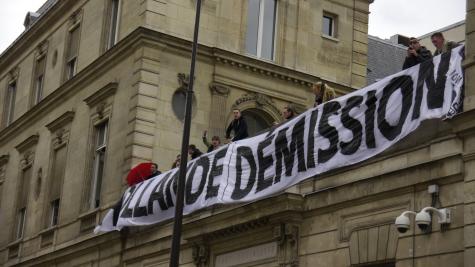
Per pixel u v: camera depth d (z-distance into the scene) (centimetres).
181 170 2802
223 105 4234
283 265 2822
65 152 4856
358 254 2534
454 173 2230
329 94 2959
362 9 4819
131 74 4197
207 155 3294
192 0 4291
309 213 2766
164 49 4159
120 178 4106
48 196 4962
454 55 2298
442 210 2238
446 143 2275
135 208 3700
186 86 4175
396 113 2439
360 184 2558
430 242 2278
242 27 4406
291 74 4434
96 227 4009
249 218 2966
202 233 3231
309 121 2792
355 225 2567
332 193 2664
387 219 2448
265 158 2964
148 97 4081
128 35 4197
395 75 2483
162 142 4069
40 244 4919
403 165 2428
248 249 3042
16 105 5816
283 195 2773
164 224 3581
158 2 4206
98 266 4112
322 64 4594
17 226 5375
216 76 4250
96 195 4453
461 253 2178
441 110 2281
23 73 5800
